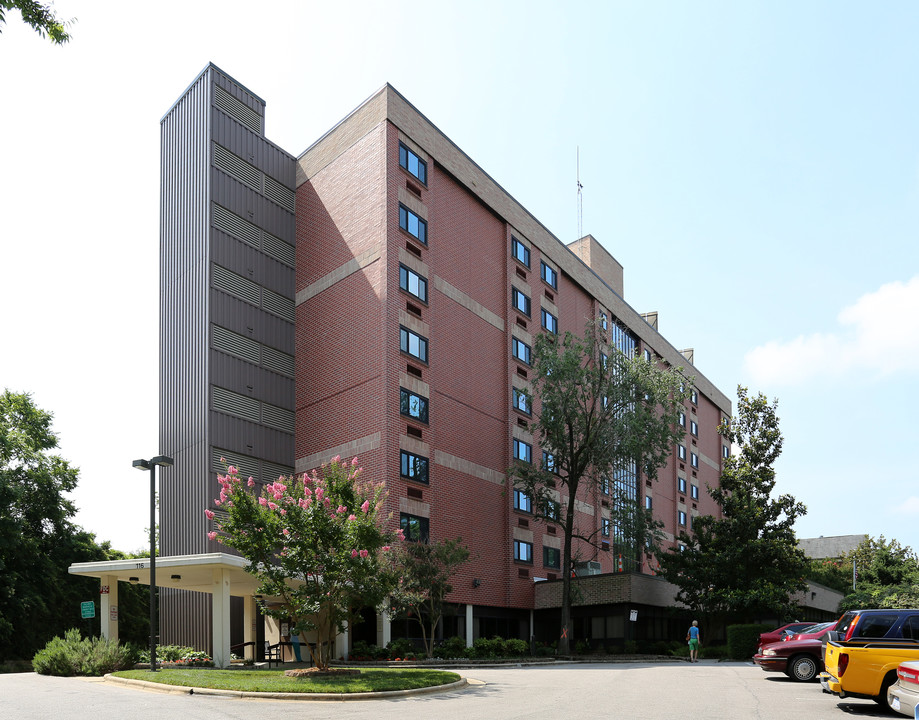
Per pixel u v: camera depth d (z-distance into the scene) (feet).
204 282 129.18
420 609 116.37
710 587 144.66
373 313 126.82
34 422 155.63
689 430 240.73
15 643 132.98
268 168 143.43
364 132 134.82
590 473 150.82
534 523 152.87
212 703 54.34
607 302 197.88
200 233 131.95
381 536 71.36
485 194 153.69
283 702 55.62
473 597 132.87
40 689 64.18
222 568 89.40
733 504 151.12
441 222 140.97
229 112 138.51
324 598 68.03
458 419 137.59
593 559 173.68
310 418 134.41
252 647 114.73
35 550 139.23
